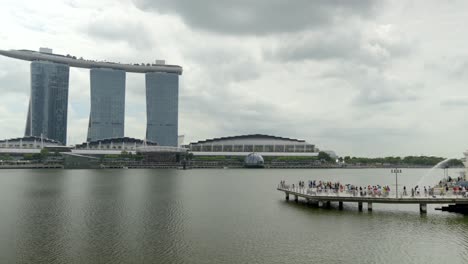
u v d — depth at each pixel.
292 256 44.25
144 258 43.72
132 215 69.31
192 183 149.62
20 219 64.94
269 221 63.69
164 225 60.56
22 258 43.69
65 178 172.00
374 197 73.12
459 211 71.69
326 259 43.16
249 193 109.69
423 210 70.25
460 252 45.41
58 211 73.19
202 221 63.81
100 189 118.00
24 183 140.50
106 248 47.44
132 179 169.88
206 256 44.44
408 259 43.03
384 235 53.44
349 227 58.66
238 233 55.06
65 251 46.22
